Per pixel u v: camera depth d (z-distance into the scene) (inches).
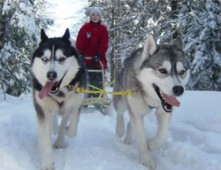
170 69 54.7
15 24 135.7
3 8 133.3
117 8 331.3
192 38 180.9
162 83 54.4
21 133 72.2
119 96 69.9
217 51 179.6
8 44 141.5
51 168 55.1
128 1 289.4
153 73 55.6
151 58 56.7
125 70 65.8
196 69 170.7
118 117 73.5
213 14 175.9
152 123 85.2
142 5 210.7
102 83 98.2
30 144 66.7
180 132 73.5
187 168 54.6
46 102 58.1
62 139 67.1
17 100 120.3
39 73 58.5
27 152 62.1
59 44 59.1
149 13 209.6
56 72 56.2
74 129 64.1
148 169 57.2
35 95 59.3
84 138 74.2
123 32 280.8
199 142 66.0
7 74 140.2
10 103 108.0
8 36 141.9
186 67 57.2
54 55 57.7
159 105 58.5
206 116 82.2
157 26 198.4
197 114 84.7
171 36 191.5
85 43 103.4
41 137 56.8
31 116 86.5
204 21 176.4
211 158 54.1
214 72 178.2
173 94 53.0
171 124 78.5
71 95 61.2
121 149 68.0
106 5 341.4
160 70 55.0
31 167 56.7
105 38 103.1
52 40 60.6
